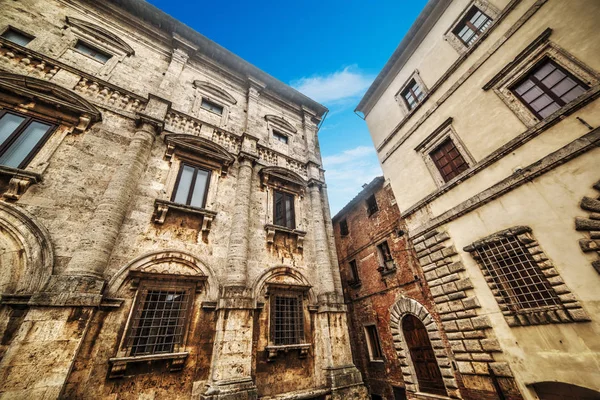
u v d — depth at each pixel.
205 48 13.91
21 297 5.39
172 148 9.70
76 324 5.54
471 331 8.09
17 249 5.87
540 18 8.57
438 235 9.85
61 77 8.84
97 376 5.61
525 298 7.14
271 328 8.57
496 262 7.91
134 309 6.62
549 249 6.80
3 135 6.97
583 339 5.90
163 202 8.31
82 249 6.34
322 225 12.14
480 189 8.91
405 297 11.77
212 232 9.06
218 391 6.38
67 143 7.73
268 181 12.03
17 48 8.34
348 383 8.48
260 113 14.53
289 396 7.57
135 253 7.29
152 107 10.01
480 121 9.66
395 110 14.97
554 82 7.90
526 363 6.73
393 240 13.27
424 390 10.29
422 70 13.46
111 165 8.17
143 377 6.11
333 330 9.41
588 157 6.56
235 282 8.22
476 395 7.70
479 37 10.41
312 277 10.62
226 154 10.88
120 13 12.02
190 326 7.21
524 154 7.92
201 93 12.73
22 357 4.82
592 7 7.30
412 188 12.23
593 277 5.96
